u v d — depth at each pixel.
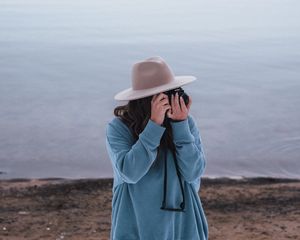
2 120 32.38
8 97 41.72
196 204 3.71
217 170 19.97
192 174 3.56
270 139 26.66
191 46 83.44
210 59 69.12
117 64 65.75
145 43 87.75
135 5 186.62
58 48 81.00
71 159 22.44
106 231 9.90
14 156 23.03
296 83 49.72
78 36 98.94
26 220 10.66
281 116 34.00
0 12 150.62
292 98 41.41
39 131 28.84
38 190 13.66
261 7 181.25
